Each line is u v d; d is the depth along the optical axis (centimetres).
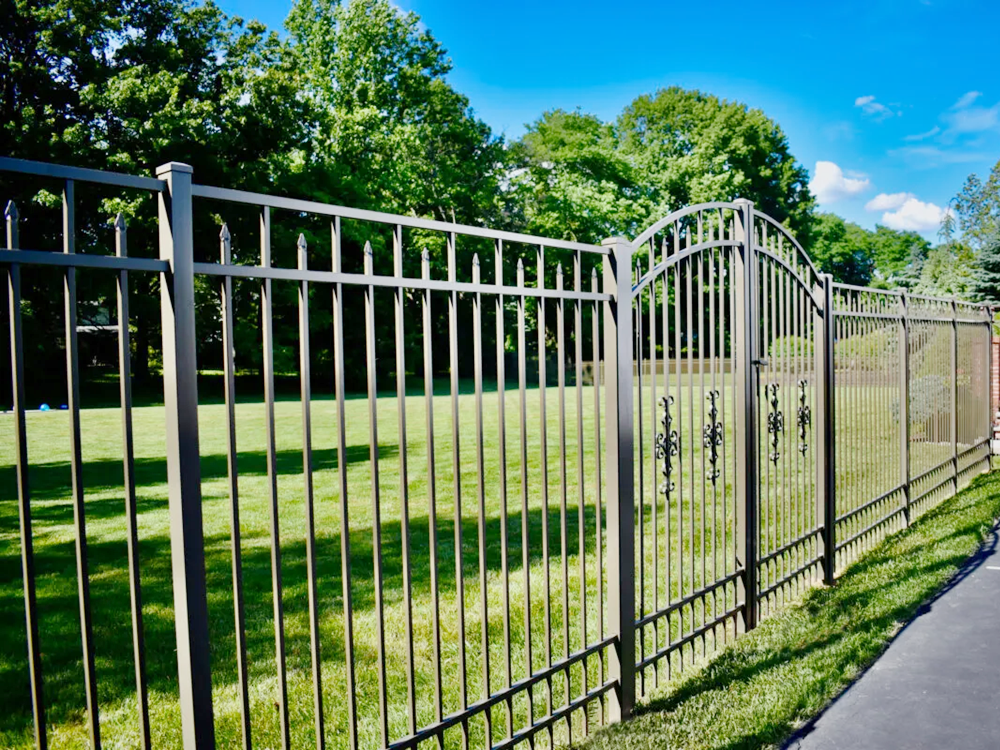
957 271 1861
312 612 203
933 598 488
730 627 443
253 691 361
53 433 1466
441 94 3112
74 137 2073
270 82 2567
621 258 320
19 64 2147
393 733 318
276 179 2583
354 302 3044
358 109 2889
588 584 512
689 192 3678
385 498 837
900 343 686
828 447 530
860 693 354
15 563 583
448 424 1597
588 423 1562
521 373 281
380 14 2972
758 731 307
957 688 356
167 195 170
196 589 175
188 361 173
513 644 412
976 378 936
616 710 325
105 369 3002
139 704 167
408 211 3108
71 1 2227
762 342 452
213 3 2606
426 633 432
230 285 182
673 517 720
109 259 159
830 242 6203
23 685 369
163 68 2355
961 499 796
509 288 268
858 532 598
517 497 834
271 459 191
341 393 210
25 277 2042
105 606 484
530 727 280
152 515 760
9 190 2019
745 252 423
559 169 3694
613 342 321
